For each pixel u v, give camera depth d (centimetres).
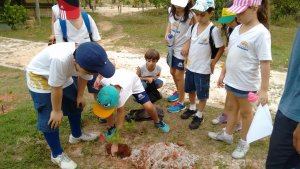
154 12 1678
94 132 372
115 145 328
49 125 283
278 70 654
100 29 1177
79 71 248
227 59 313
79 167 311
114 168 309
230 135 348
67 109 313
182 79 419
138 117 396
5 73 601
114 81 333
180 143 348
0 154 330
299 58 198
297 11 1367
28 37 1009
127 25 1268
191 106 414
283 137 215
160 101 467
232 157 328
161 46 860
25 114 416
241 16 286
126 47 858
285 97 214
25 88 521
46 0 1600
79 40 343
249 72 297
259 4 276
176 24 399
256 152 338
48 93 274
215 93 515
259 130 269
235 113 335
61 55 248
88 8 1930
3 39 968
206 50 360
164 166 295
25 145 346
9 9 1159
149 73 445
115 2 2362
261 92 280
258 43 280
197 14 355
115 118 368
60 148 307
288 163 229
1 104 457
